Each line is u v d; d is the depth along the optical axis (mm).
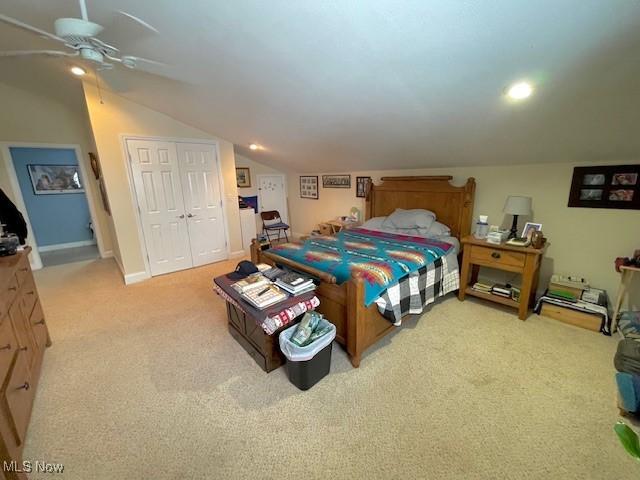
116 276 4023
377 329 2213
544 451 1422
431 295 2633
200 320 2789
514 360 2098
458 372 1988
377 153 3518
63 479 1327
